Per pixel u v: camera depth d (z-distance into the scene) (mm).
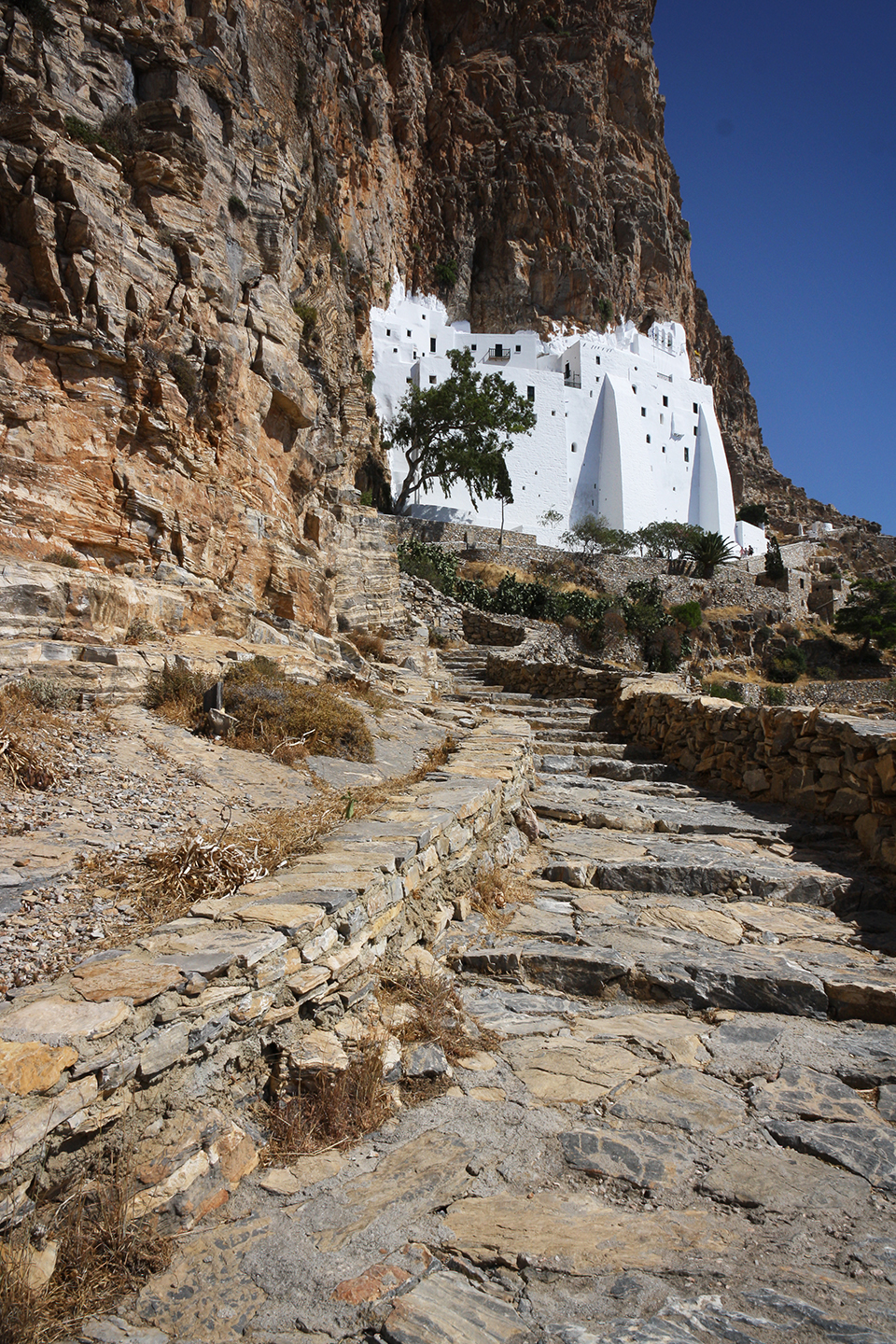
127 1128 2961
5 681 6355
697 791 10398
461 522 64812
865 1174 3467
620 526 74375
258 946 3594
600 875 7320
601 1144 3627
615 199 89875
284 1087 3625
